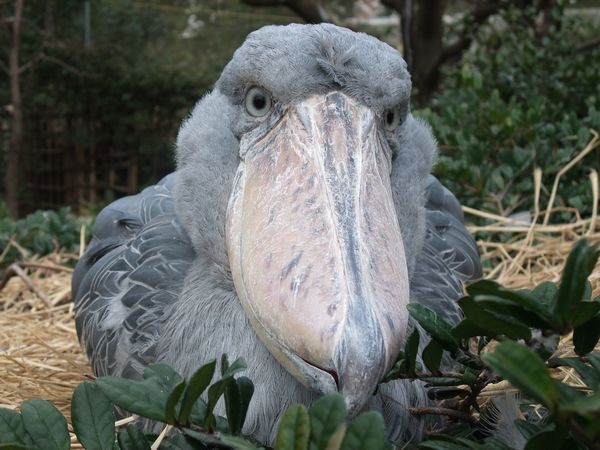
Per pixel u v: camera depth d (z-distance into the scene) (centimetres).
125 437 48
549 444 41
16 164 353
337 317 47
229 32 440
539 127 113
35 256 117
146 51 445
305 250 50
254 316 52
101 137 421
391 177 62
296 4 220
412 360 52
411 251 64
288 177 55
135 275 71
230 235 58
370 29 332
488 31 225
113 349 69
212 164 62
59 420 48
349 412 46
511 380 38
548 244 101
